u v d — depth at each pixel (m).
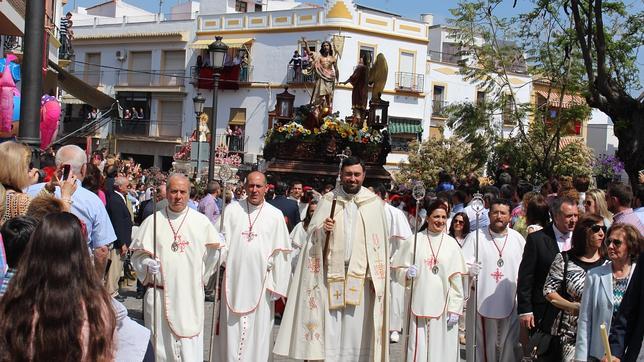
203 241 7.54
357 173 7.73
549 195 11.99
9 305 3.15
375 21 44.31
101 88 51.28
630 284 5.43
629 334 5.43
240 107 46.41
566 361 6.51
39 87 8.00
